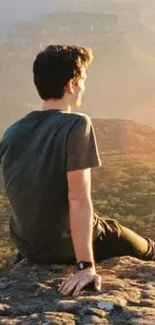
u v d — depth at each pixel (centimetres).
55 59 342
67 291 324
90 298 312
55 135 337
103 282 343
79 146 331
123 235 394
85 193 331
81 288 324
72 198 332
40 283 343
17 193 348
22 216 353
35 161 342
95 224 376
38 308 306
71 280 329
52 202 343
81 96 357
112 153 8156
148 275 360
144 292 327
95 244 385
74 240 331
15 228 371
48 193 341
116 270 369
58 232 354
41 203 344
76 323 286
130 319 289
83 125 336
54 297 323
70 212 333
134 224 4194
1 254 2656
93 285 329
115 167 6719
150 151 8194
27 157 345
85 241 330
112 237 389
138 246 404
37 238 358
